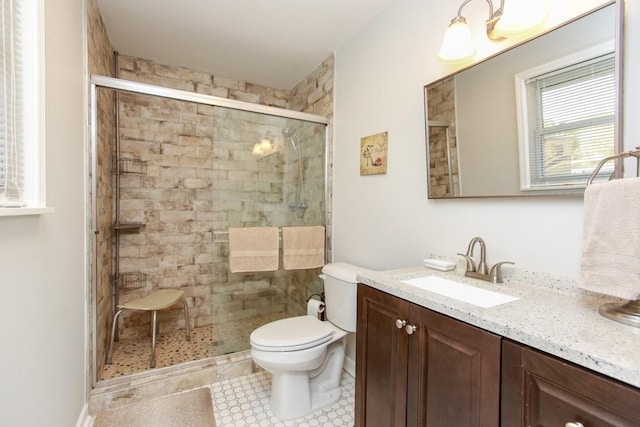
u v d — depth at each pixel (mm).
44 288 1022
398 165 1744
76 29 1425
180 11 1879
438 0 1496
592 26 960
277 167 2379
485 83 1271
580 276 845
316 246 2381
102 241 1962
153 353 2059
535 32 1127
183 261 2703
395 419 1114
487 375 797
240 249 2199
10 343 789
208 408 1684
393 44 1773
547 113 1075
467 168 1347
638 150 825
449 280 1279
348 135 2178
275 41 2207
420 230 1608
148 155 2564
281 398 1611
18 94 888
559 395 652
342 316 1765
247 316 2314
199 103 2100
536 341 688
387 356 1161
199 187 2756
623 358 575
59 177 1184
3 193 802
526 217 1155
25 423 870
